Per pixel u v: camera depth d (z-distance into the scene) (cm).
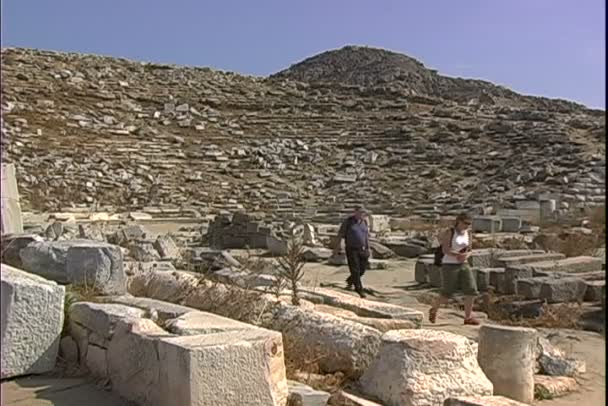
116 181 4309
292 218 3419
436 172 4550
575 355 1009
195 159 4884
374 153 5028
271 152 5100
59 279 859
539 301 1346
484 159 4634
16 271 737
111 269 870
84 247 865
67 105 5253
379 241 2314
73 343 742
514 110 5962
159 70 6431
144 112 5497
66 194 3934
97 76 5906
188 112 5641
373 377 716
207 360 577
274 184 4591
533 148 4603
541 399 805
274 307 903
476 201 3725
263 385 604
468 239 1195
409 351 693
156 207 3878
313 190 4494
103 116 5212
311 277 1762
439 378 684
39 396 646
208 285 998
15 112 4894
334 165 4941
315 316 846
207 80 6425
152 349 629
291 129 5606
